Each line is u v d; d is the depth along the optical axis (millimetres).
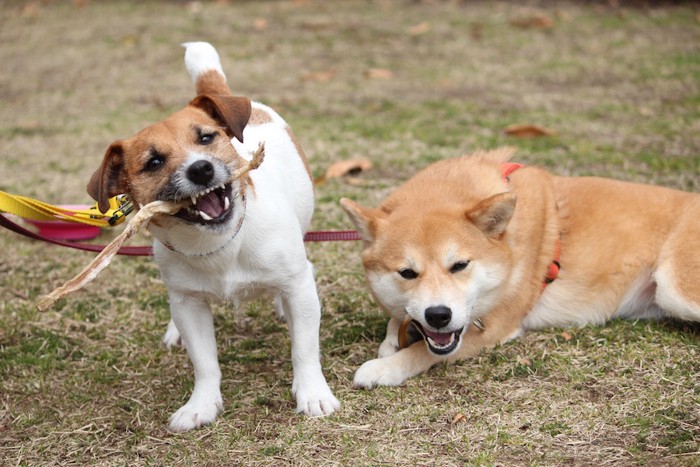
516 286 5871
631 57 13422
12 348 6258
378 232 5652
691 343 5684
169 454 4809
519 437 4688
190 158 4523
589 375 5328
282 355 6012
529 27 15602
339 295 6812
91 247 6113
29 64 15133
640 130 10125
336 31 16047
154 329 6520
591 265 6188
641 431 4641
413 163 9539
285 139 5918
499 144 9875
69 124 11695
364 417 5039
